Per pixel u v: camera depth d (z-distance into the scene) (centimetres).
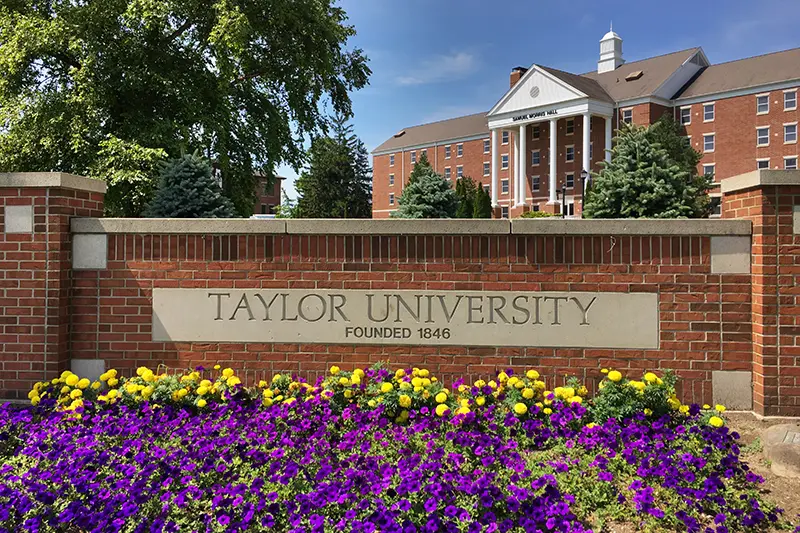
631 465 415
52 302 611
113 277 626
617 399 496
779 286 544
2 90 1589
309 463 420
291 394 562
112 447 450
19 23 1551
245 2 1838
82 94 1562
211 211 854
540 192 5862
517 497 357
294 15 1922
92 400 589
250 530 338
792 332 542
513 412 505
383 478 387
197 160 888
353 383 540
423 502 352
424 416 507
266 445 457
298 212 6053
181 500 349
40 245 612
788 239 545
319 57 2053
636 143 760
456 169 7025
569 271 584
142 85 1691
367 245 605
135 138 1591
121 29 1680
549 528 329
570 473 405
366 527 320
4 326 614
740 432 509
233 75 1816
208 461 401
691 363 570
